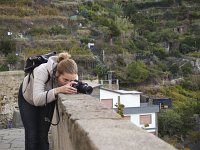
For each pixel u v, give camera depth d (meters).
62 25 60.44
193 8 85.56
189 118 38.88
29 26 57.56
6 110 14.39
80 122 2.76
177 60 67.00
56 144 6.09
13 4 60.97
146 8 88.44
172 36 76.19
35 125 4.79
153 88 52.56
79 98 4.03
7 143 8.29
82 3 74.00
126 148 1.99
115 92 33.09
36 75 4.45
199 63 66.94
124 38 64.62
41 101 4.38
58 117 4.66
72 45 52.69
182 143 36.09
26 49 49.09
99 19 65.88
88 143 2.26
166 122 37.38
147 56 61.97
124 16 80.69
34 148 4.77
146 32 77.00
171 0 88.56
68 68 4.40
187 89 57.50
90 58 49.69
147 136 2.25
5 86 14.41
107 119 2.83
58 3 67.94
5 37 51.34
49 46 51.66
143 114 32.88
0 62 42.03
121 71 52.62
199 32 79.56
